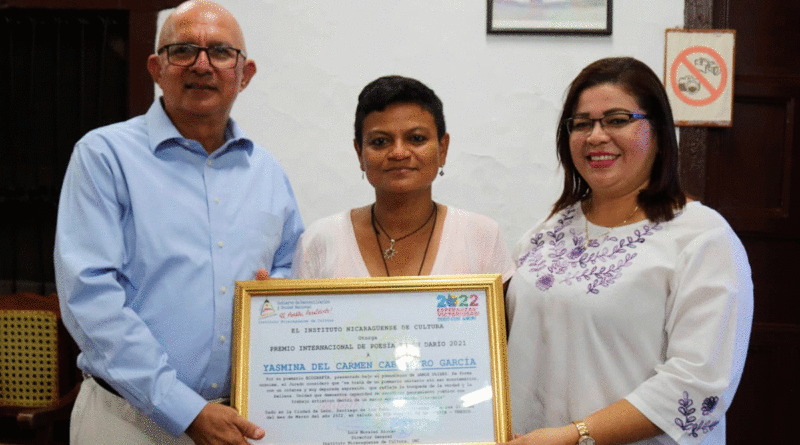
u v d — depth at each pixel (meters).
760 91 2.61
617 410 1.32
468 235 1.51
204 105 1.56
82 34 2.63
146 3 2.57
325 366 1.40
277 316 1.42
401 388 1.39
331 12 2.57
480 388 1.39
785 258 2.66
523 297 1.51
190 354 1.53
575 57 2.56
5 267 2.71
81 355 1.59
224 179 1.66
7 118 2.70
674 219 1.40
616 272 1.38
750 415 2.66
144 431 1.52
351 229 1.53
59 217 1.51
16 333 2.42
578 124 1.45
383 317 1.42
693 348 1.30
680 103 2.55
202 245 1.58
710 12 2.55
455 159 2.58
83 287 1.42
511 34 2.55
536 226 1.64
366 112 1.43
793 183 2.63
